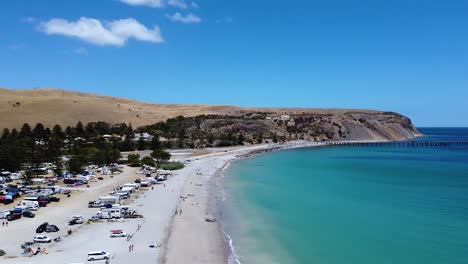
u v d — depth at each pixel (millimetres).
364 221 72438
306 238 62188
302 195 97562
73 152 158500
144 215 74125
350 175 135625
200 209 80562
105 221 69375
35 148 141875
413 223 71062
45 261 49125
